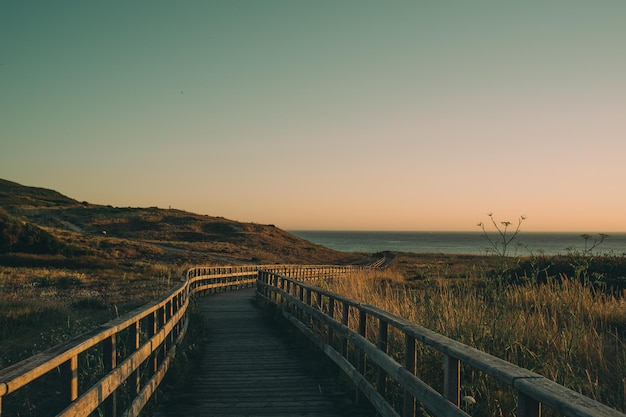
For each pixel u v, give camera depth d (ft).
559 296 29.68
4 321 35.76
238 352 31.45
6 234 109.70
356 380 19.92
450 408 11.25
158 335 21.29
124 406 17.39
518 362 19.53
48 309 41.04
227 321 45.24
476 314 23.54
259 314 50.01
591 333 22.41
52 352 11.12
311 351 30.94
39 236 115.96
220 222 284.00
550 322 25.39
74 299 52.29
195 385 23.57
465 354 10.98
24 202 321.32
